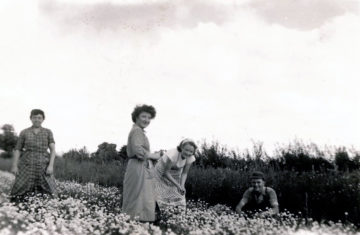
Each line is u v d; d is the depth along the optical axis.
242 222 4.97
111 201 7.09
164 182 6.37
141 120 5.38
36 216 4.85
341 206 5.99
